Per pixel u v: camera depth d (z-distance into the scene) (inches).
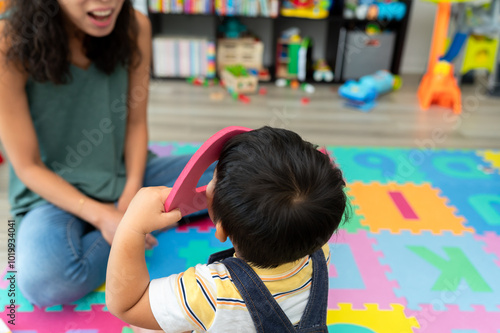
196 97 100.3
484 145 78.1
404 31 109.1
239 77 101.8
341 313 40.1
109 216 39.9
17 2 35.2
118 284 23.1
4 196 56.4
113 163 46.3
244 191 20.5
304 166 20.8
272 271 23.4
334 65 113.7
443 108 98.0
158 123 83.7
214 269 23.5
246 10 104.7
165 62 110.1
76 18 35.6
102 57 41.3
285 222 20.4
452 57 94.6
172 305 22.5
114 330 37.4
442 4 93.5
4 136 38.7
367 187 62.0
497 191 62.1
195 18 116.6
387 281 44.2
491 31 91.2
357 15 107.2
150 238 42.4
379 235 51.3
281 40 111.7
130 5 41.0
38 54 36.9
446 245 50.0
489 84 107.7
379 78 102.7
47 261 36.4
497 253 48.9
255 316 22.9
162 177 50.4
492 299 42.4
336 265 46.1
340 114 92.5
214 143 22.1
